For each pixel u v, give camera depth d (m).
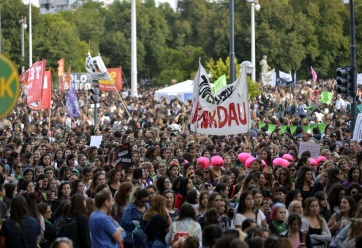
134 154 27.70
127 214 20.98
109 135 39.03
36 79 42.66
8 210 21.47
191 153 30.61
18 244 18.00
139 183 24.33
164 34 144.50
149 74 143.25
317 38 125.88
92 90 53.50
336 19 127.62
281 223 19.77
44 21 128.25
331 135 37.25
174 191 23.22
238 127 31.25
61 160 29.56
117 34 138.38
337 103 59.94
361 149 31.98
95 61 53.72
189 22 156.00
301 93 82.19
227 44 124.62
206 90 31.19
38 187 23.67
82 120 55.47
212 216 19.31
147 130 39.66
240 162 29.44
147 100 81.44
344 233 19.77
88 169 25.81
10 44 115.62
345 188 22.38
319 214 20.75
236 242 13.96
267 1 121.75
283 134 40.25
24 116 51.56
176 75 134.12
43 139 36.94
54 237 19.66
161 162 26.03
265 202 22.44
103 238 18.64
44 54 115.81
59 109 62.94
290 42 121.38
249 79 64.12
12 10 117.81
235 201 23.11
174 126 47.81
